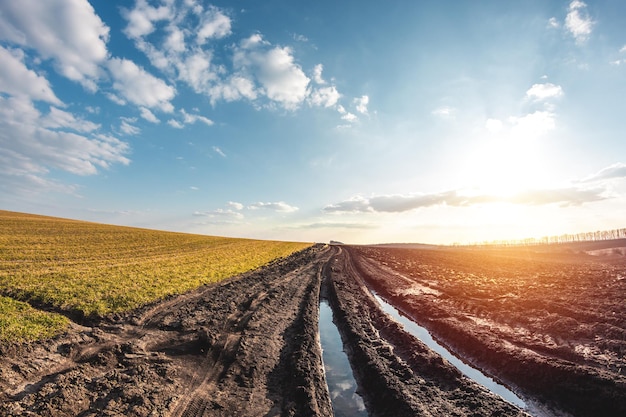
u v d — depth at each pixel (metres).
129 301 17.84
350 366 12.53
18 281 19.52
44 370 10.00
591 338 13.10
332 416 8.84
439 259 57.34
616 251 67.81
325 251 74.50
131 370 10.28
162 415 8.19
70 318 15.08
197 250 50.25
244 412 8.65
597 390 9.09
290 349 13.29
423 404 9.02
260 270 35.34
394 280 31.03
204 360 11.84
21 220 55.09
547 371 10.52
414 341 13.78
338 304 21.23
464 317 17.03
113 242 46.56
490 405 8.77
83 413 7.93
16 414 7.42
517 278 30.75
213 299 20.22
